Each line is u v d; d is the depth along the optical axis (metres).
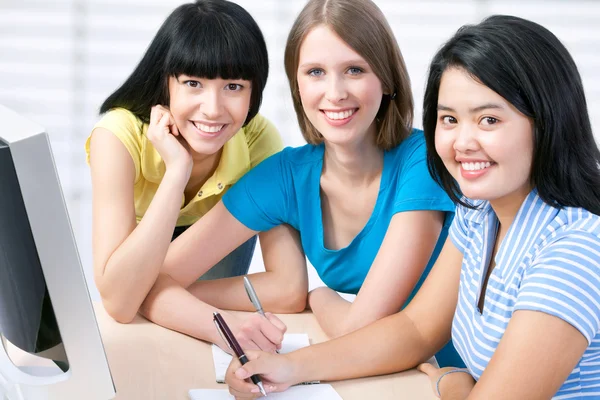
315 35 1.38
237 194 1.57
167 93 1.58
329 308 1.48
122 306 1.43
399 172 1.50
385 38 1.39
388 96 1.47
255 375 1.14
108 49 4.56
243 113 1.54
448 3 4.62
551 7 4.66
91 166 1.60
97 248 1.50
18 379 0.90
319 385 1.19
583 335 0.93
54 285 0.83
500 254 1.07
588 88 4.69
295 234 1.63
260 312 1.32
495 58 0.95
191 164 1.55
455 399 1.12
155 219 1.47
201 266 1.56
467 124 0.99
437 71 1.04
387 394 1.18
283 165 1.58
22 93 4.54
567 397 1.00
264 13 4.57
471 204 1.20
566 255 0.96
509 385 0.94
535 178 1.00
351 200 1.54
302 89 1.42
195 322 1.38
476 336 1.11
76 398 0.90
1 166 0.80
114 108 1.66
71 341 0.86
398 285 1.40
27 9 4.47
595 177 0.99
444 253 1.28
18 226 0.83
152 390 1.17
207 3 1.51
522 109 0.96
